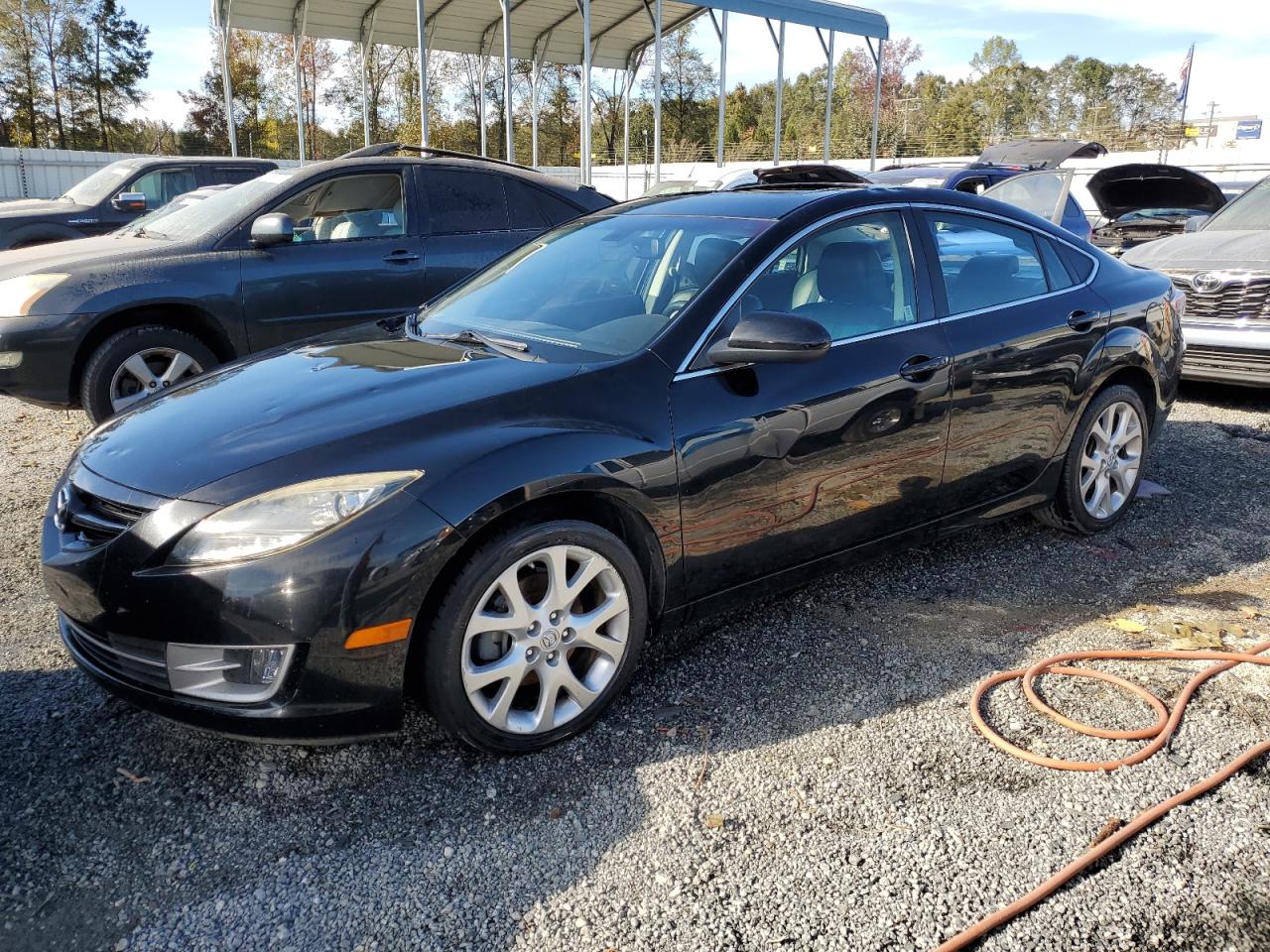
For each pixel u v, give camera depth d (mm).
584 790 2539
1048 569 3980
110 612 2408
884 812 2436
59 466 5473
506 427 2602
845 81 71938
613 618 2791
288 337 5918
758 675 3121
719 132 19266
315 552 2318
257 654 2352
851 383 3195
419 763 2672
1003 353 3658
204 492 2387
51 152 20984
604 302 3291
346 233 6168
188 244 5719
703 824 2398
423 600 2422
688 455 2830
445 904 2141
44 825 2400
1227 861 2258
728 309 3064
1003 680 3070
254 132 54438
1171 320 4496
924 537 3652
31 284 5281
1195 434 6125
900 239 3564
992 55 81750
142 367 5520
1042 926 2064
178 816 2443
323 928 2074
